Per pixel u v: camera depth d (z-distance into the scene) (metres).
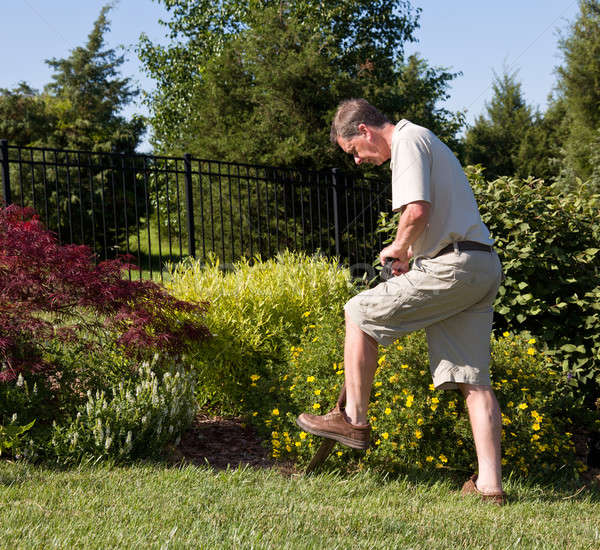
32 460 2.79
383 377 3.16
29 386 3.04
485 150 23.56
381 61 15.05
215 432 3.68
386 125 2.78
